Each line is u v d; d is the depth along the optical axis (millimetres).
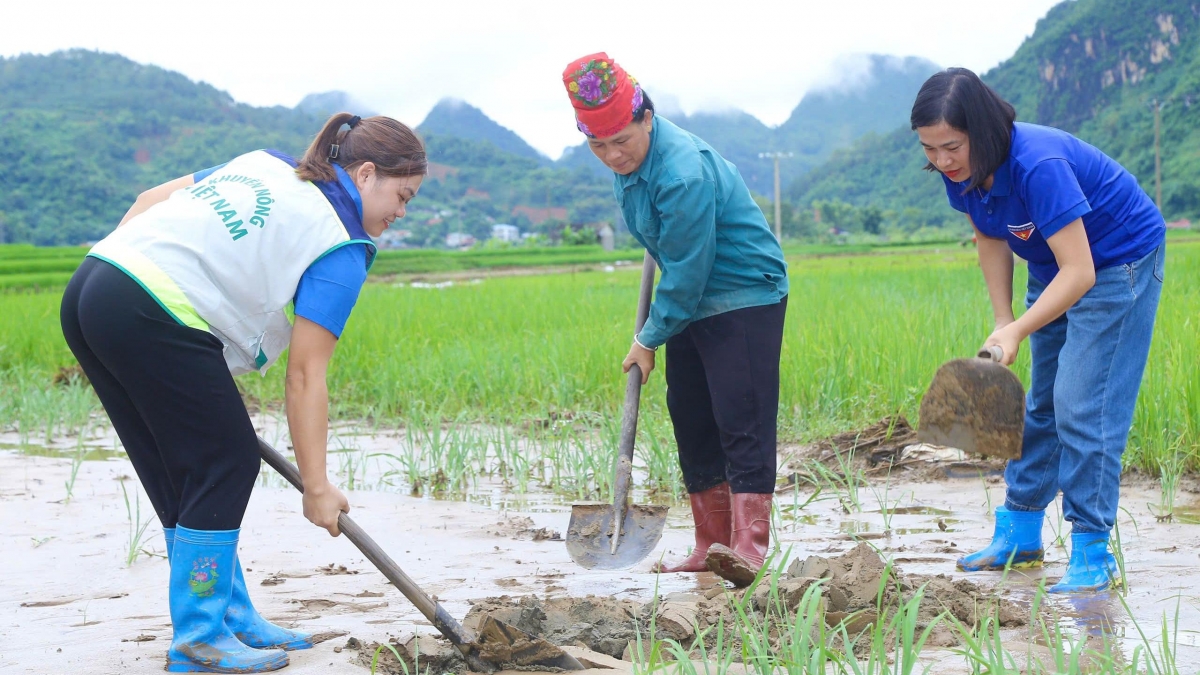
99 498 5352
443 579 3777
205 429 2689
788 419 6785
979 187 3518
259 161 2869
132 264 2611
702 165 3602
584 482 5547
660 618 2887
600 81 3455
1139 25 144375
